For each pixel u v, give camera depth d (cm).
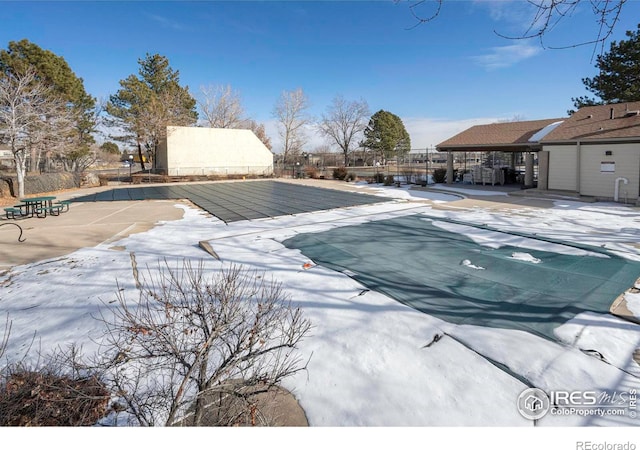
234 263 610
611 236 737
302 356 321
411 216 1041
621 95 1878
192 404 241
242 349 233
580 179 1349
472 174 1972
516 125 1936
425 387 277
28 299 471
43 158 2638
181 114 3288
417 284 493
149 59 3491
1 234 873
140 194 1812
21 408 214
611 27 326
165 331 254
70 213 1218
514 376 286
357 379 289
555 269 538
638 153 1183
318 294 464
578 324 366
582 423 235
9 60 2164
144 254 685
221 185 2314
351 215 1088
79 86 2683
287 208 1266
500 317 387
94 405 238
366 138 5469
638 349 320
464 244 706
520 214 1033
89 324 392
